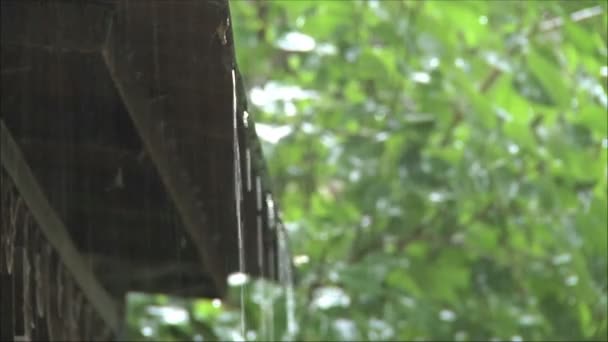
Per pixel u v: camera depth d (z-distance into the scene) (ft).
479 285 27.22
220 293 15.46
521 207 27.30
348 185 29.50
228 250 12.59
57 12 8.70
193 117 9.64
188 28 8.64
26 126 10.15
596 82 22.30
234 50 8.86
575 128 23.44
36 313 12.20
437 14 24.62
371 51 26.08
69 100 9.68
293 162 29.73
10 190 10.63
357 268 25.71
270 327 22.16
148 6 8.55
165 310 26.53
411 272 27.04
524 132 23.68
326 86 27.63
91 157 10.83
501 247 27.68
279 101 28.02
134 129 10.21
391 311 26.81
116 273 14.87
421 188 26.21
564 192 24.64
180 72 9.09
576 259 23.36
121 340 17.81
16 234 11.07
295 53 28.43
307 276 25.59
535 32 23.18
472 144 26.25
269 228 12.75
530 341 26.35
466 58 24.43
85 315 15.58
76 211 12.22
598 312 24.84
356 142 26.91
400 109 27.96
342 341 24.59
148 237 12.76
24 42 8.73
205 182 10.85
